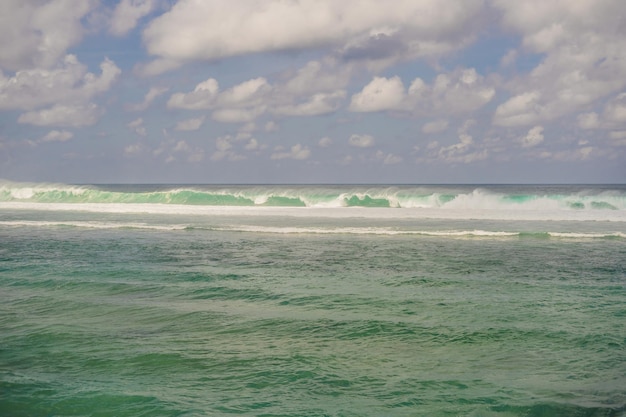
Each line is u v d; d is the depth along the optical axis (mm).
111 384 6613
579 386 6453
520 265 15680
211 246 20281
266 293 11938
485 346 8031
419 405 5938
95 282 13273
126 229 26359
